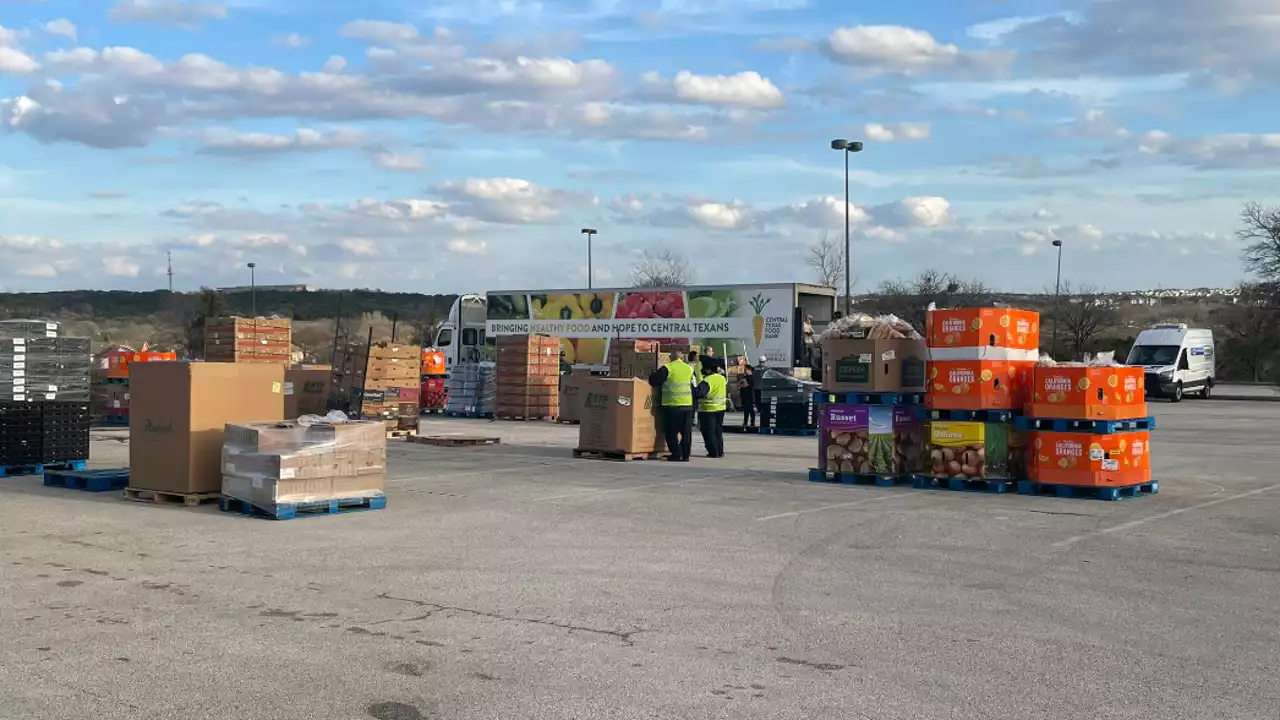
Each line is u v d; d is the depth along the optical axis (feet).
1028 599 28.02
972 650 23.27
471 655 22.67
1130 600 27.96
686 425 63.93
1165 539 36.81
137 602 27.17
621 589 28.86
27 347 53.21
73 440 54.49
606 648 23.26
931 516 41.68
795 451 70.64
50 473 49.83
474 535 37.04
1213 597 28.35
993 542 36.14
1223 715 19.27
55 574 30.45
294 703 19.61
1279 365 186.39
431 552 33.91
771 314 108.88
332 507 41.60
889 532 38.01
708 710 19.30
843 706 19.56
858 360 51.78
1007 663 22.33
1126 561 32.99
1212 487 51.34
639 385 63.21
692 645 23.52
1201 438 83.46
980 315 48.83
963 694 20.30
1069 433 47.16
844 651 23.11
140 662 22.04
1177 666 22.21
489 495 47.19
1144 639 24.25
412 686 20.61
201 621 25.34
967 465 49.29
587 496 47.01
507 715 19.01
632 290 116.06
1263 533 38.06
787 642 23.79
